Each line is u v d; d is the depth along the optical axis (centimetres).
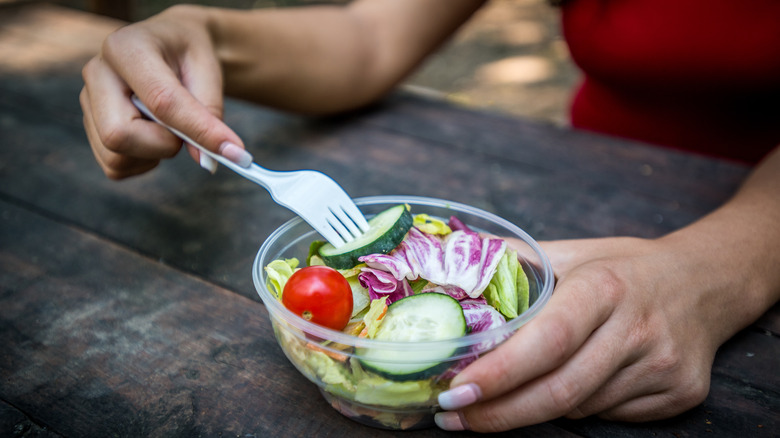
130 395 35
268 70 58
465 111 70
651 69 69
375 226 36
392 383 29
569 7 74
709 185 56
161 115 39
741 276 37
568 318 30
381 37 69
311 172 38
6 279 43
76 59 83
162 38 44
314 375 31
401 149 62
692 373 33
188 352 37
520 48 196
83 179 56
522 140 64
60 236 48
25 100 71
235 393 35
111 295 42
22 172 57
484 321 32
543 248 39
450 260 35
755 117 68
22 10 99
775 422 34
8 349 38
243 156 39
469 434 33
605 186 56
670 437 33
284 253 37
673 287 35
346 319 33
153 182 56
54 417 33
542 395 30
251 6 214
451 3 71
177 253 47
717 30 63
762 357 38
